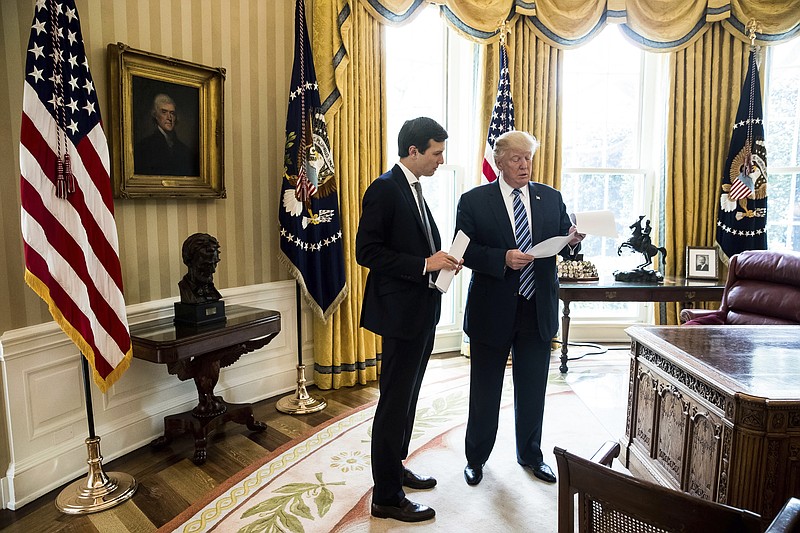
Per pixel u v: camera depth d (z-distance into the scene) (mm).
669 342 2324
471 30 4145
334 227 3580
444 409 3354
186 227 3096
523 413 2441
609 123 4895
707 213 4652
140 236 2863
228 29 3230
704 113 4562
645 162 4926
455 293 4730
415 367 2068
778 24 4375
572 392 3652
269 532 2082
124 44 2615
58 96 2107
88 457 2393
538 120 4445
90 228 2211
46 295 2090
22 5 2318
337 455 2756
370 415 3305
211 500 2330
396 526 2111
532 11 4234
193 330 2697
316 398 3578
